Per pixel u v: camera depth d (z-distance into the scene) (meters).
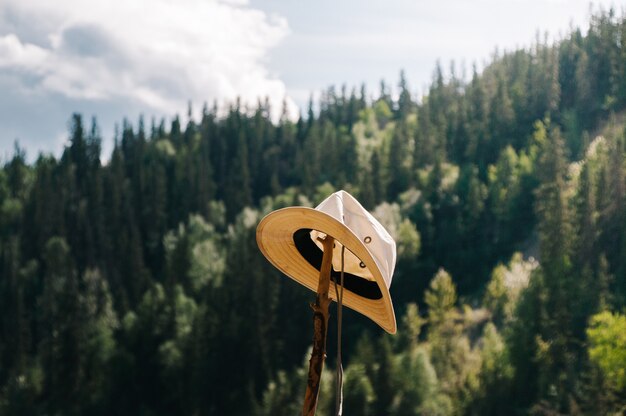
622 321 95.44
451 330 129.62
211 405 128.12
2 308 174.38
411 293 163.62
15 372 135.75
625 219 143.75
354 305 4.38
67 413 132.12
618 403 88.00
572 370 111.75
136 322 143.88
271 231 4.14
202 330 131.62
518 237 176.25
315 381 3.68
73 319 138.38
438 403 105.56
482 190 184.12
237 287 138.12
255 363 128.62
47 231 194.25
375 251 3.98
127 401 133.62
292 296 140.00
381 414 102.38
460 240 178.12
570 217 146.25
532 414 100.81
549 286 128.00
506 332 125.12
